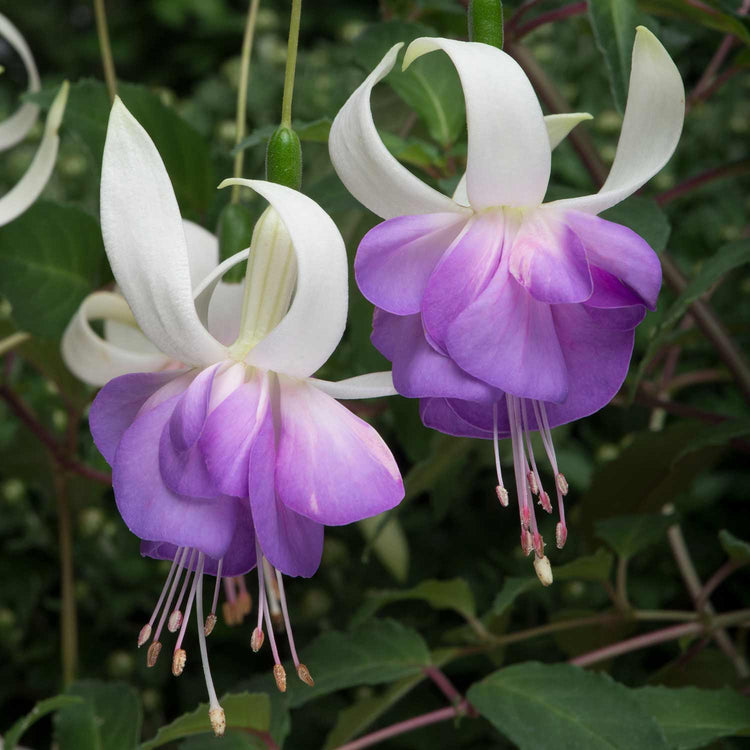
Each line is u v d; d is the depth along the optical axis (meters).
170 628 0.36
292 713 0.60
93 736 0.45
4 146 0.47
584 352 0.36
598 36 0.42
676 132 0.35
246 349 0.36
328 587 0.63
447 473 0.55
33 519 0.62
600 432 0.69
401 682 0.46
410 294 0.35
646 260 0.35
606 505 0.53
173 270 0.35
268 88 0.71
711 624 0.47
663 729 0.43
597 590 0.61
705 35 0.72
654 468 0.52
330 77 0.70
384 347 0.36
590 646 0.52
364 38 0.46
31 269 0.47
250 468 0.35
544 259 0.35
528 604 0.62
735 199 0.72
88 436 0.62
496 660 0.48
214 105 0.72
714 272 0.42
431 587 0.47
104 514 0.63
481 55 0.35
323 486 0.35
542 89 0.48
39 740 0.62
